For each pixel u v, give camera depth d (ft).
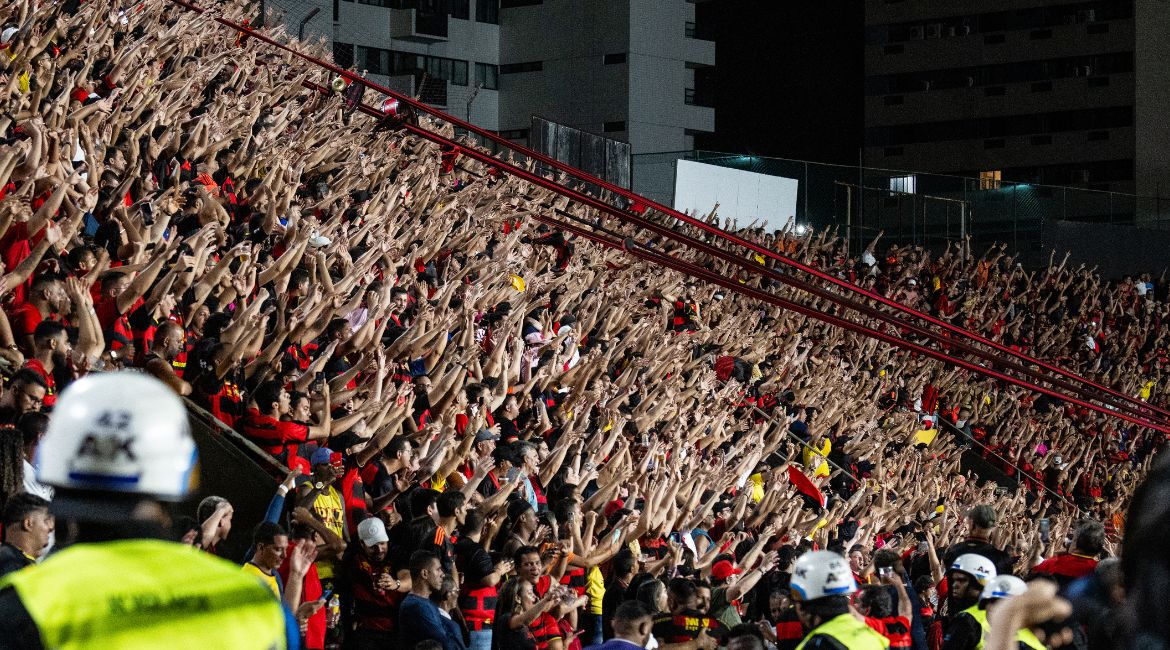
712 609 36.96
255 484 31.48
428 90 186.60
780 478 55.77
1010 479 87.20
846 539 49.67
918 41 231.30
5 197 31.94
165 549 9.07
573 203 90.17
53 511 8.89
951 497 70.38
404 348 41.98
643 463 46.06
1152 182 216.95
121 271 32.86
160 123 50.67
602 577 38.45
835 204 130.00
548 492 42.22
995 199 139.64
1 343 29.01
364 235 52.16
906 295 106.01
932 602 38.55
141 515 9.02
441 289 51.75
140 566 8.84
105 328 32.73
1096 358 110.83
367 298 44.24
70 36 54.95
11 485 22.11
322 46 88.22
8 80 45.34
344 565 31.17
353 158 66.03
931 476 69.67
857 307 60.90
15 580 8.62
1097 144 219.61
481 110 211.82
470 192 71.05
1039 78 223.71
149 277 33.27
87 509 8.87
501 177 84.38
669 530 43.04
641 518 39.52
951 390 94.32
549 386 50.85
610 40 207.10
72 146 42.45
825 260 107.86
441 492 32.55
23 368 26.22
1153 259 148.66
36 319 30.53
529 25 211.82
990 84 226.38
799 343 86.07
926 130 231.09
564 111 210.18
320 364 34.96
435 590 29.35
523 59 212.84
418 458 35.24
